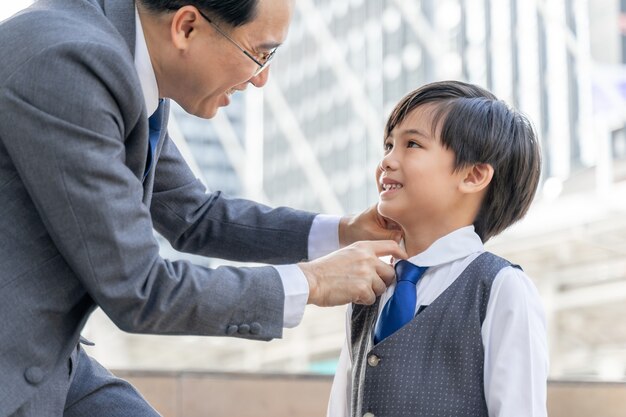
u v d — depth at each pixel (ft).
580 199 47.14
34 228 5.41
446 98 6.15
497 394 5.65
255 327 5.72
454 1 99.14
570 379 13.56
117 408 6.29
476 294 5.85
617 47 78.64
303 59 120.47
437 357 5.81
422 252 6.13
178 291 5.50
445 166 6.06
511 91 89.35
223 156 113.39
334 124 115.55
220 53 5.85
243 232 7.27
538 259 49.90
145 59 5.84
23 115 5.27
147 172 6.09
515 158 6.17
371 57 112.27
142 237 5.44
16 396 5.29
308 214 7.23
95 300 5.50
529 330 5.71
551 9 85.30
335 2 119.03
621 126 52.80
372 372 5.90
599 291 49.16
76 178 5.27
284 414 13.52
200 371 13.37
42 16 5.54
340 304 5.94
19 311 5.31
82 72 5.34
